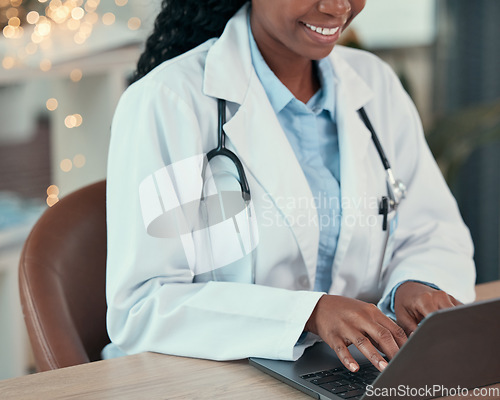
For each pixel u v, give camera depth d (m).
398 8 2.99
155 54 1.43
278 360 1.03
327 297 1.07
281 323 1.06
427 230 1.41
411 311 1.16
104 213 1.39
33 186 3.19
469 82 2.93
